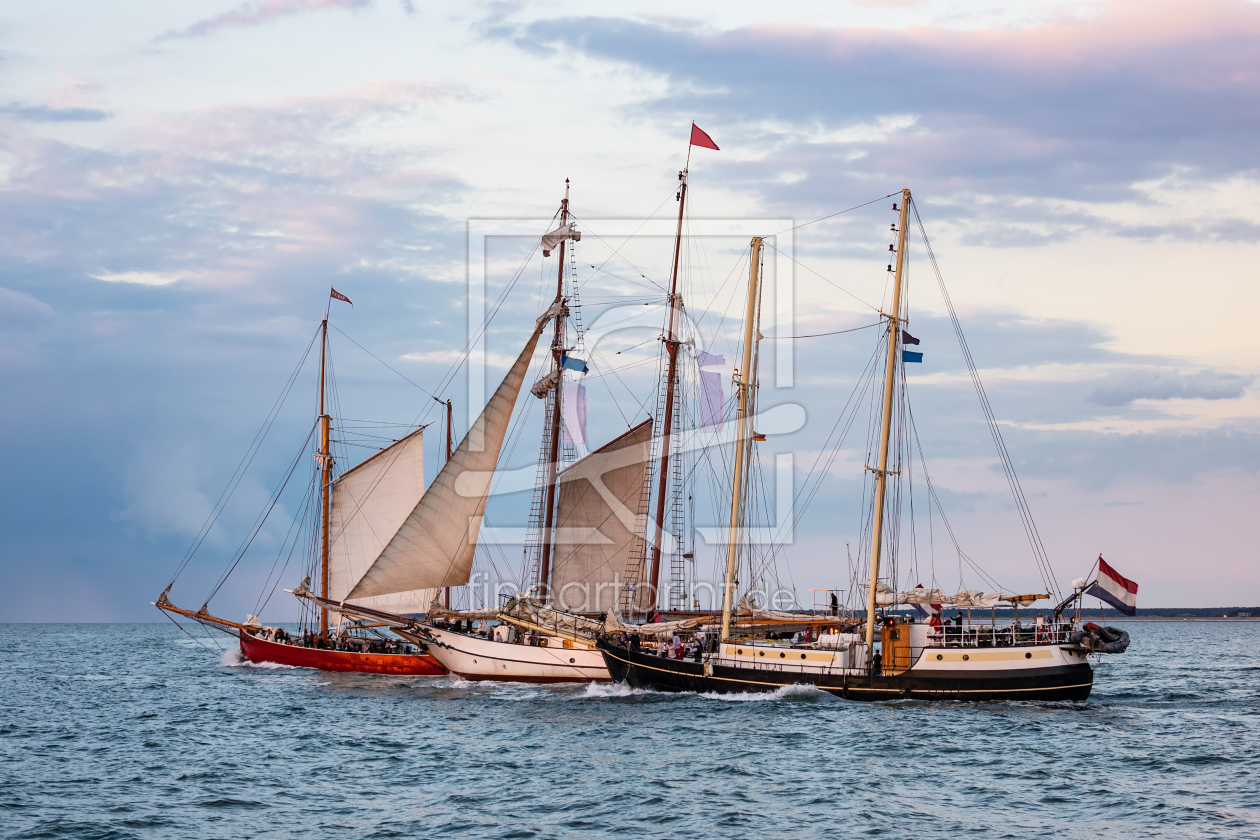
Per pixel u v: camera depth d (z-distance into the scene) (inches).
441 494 3415.4
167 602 4202.8
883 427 2662.4
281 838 1515.7
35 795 1779.0
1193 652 6624.0
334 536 4052.7
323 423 4126.5
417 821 1600.6
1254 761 2012.8
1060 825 1576.0
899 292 2687.0
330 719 2615.7
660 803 1694.1
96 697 3314.5
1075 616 2652.6
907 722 2389.3
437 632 3380.9
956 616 2684.5
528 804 1696.6
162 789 1823.3
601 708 2667.3
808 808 1664.6
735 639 2783.0
